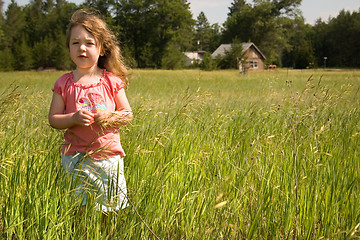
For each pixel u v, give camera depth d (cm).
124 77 334
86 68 302
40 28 9419
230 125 499
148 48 8269
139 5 8331
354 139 460
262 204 268
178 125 462
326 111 540
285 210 274
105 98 302
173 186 303
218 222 261
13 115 404
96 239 239
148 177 302
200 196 287
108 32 308
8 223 251
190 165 326
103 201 273
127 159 341
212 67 6712
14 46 8275
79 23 293
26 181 276
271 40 9669
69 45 300
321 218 280
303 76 2780
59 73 4456
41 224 246
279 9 9656
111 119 269
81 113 268
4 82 2303
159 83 2273
